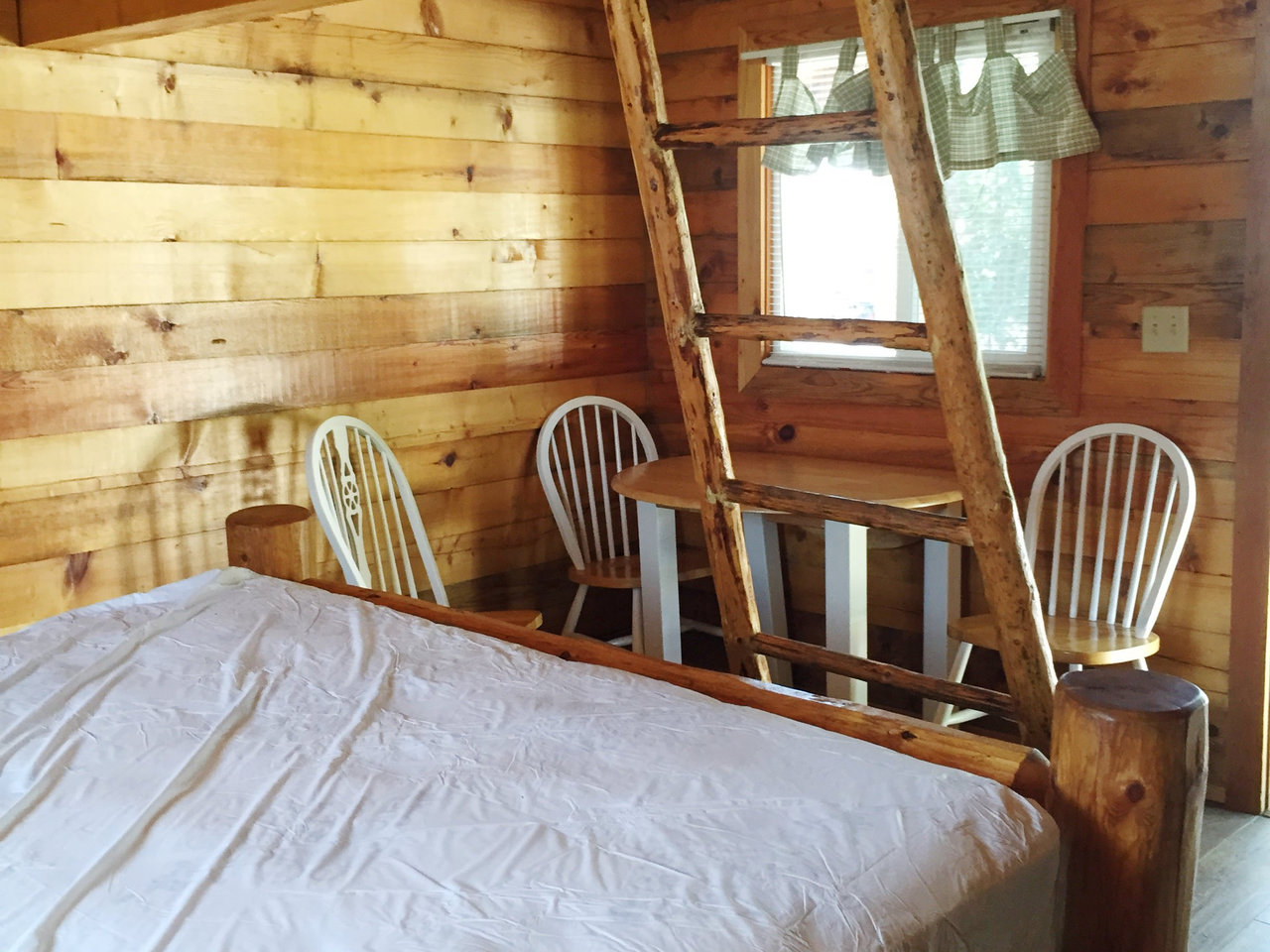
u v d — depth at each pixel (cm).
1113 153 308
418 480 364
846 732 174
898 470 348
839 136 172
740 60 378
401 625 219
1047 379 327
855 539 309
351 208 337
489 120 369
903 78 161
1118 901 138
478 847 137
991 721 350
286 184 322
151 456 303
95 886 132
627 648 408
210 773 160
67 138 280
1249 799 306
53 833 145
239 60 309
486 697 184
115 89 287
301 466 335
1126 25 301
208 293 309
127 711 181
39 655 205
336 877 131
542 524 403
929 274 169
